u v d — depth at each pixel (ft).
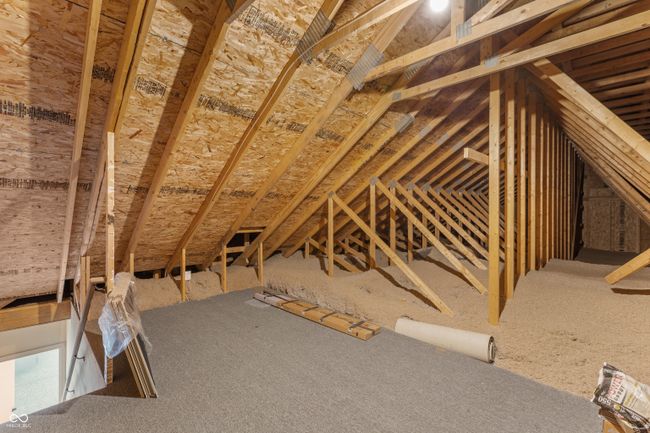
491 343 8.43
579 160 23.94
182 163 9.32
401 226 22.95
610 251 23.24
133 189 9.53
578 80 10.27
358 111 10.57
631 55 8.87
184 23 6.40
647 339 7.74
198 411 6.31
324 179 13.47
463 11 7.25
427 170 15.90
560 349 8.09
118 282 8.03
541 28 7.65
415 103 11.32
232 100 8.25
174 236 12.76
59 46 5.96
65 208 9.00
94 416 6.14
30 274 11.00
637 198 13.79
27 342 13.39
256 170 10.99
